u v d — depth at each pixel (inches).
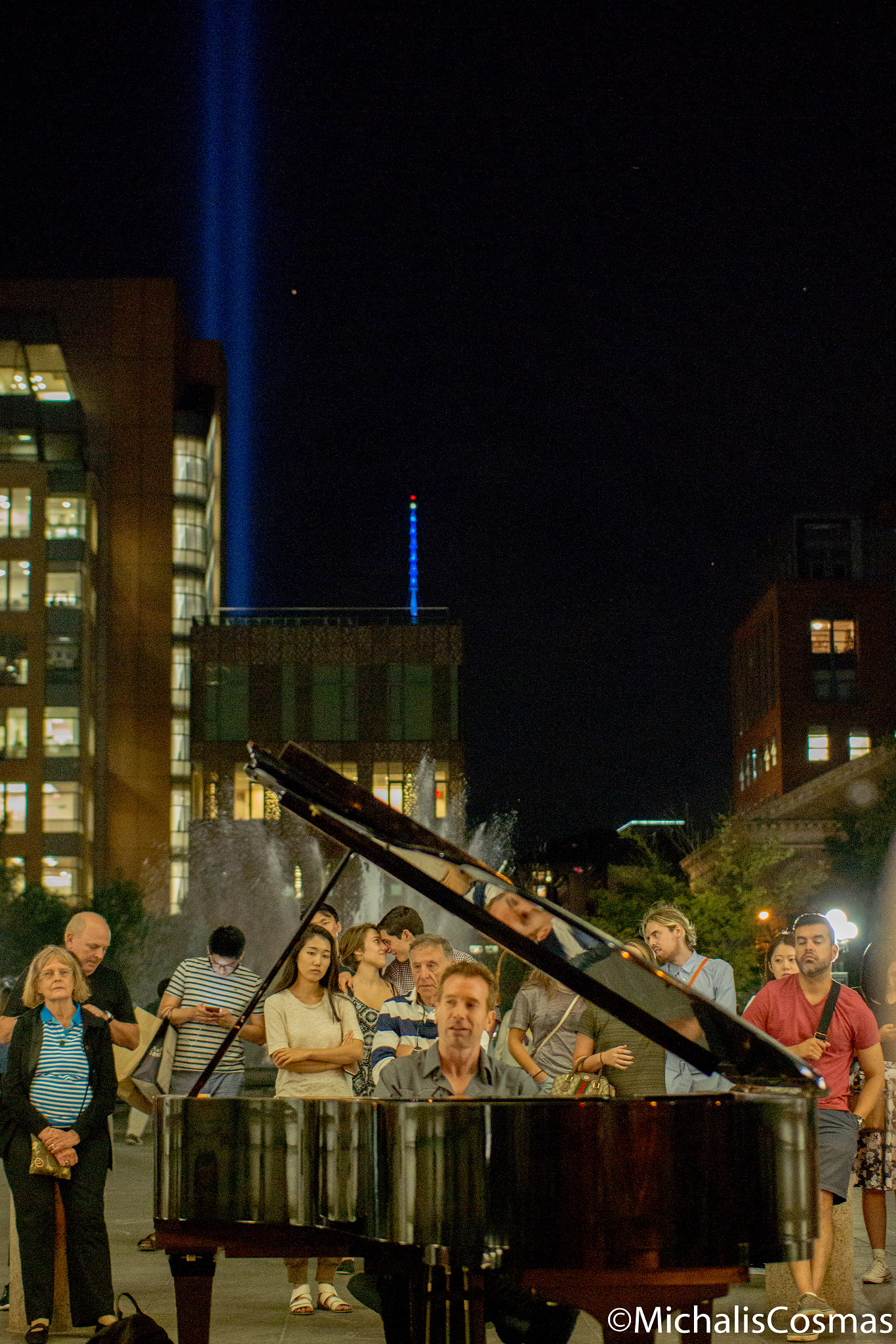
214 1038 363.3
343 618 3129.9
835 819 1744.6
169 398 3548.2
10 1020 313.7
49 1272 282.7
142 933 2738.7
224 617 3134.8
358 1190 194.9
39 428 3198.8
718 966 312.2
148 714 3388.3
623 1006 207.6
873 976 357.7
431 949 290.4
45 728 3053.6
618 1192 177.3
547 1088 295.9
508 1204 179.2
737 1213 178.9
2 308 3548.2
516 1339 222.7
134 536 3472.0
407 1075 222.2
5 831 2997.0
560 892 3597.4
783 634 4143.7
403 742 3075.8
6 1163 288.4
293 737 3073.3
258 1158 209.6
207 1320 223.3
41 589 3083.2
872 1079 289.1
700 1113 179.9
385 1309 221.8
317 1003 305.7
